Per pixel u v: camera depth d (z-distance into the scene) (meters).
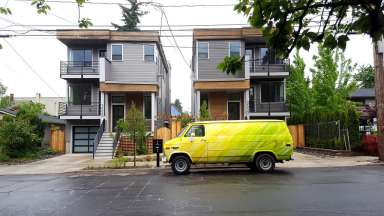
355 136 24.27
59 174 19.56
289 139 18.02
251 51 35.09
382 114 20.97
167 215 8.95
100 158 28.42
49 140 36.88
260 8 3.82
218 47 33.66
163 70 43.22
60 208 10.28
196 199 10.97
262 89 35.78
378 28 3.49
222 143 17.98
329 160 22.41
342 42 3.89
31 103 47.25
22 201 11.60
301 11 3.95
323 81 37.16
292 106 40.56
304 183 13.82
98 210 9.82
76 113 34.84
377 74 21.12
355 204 9.82
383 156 20.92
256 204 10.00
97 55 35.31
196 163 18.06
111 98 34.62
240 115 34.88
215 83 33.19
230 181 14.83
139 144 25.08
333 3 3.52
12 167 23.53
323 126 28.31
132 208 9.93
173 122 32.06
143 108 34.75
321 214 8.71
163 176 17.27
